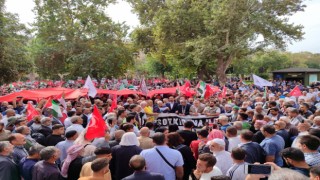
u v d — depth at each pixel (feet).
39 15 144.87
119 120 33.78
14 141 22.00
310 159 17.63
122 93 63.26
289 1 131.44
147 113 42.39
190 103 54.39
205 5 137.59
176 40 140.77
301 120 32.37
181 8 137.08
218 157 19.88
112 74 153.17
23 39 107.24
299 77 168.25
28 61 95.04
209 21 128.77
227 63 139.85
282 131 25.85
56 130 26.21
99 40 147.74
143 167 17.15
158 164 19.92
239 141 23.45
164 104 53.06
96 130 22.61
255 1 130.31
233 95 66.69
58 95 54.60
